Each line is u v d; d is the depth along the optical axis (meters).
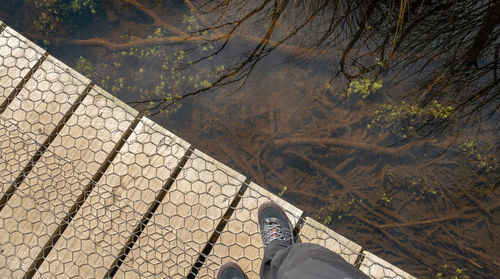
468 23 1.78
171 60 1.79
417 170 1.73
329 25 1.83
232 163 1.72
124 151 1.35
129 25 1.84
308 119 1.78
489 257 1.64
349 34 1.83
